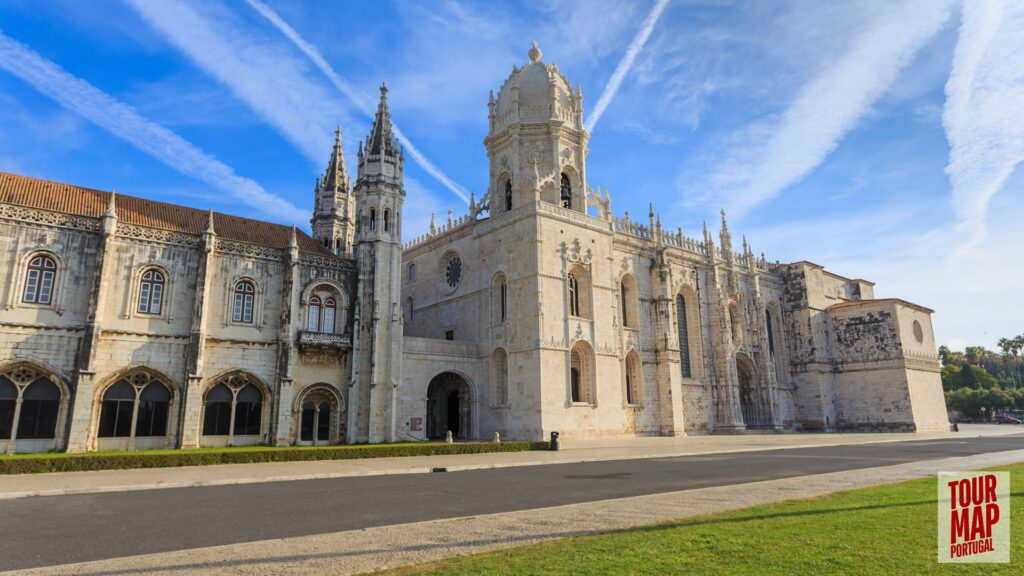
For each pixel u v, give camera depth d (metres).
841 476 24.38
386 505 18.67
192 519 16.52
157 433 43.12
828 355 84.25
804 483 22.11
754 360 77.62
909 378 77.06
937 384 83.31
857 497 17.58
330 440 49.91
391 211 56.06
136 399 42.53
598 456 37.88
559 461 35.28
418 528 14.37
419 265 73.12
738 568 9.80
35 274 40.59
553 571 9.82
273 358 48.34
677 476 25.86
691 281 73.12
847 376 82.19
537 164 62.34
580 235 60.59
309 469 30.34
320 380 50.00
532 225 57.06
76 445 38.69
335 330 51.94
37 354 39.59
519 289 57.31
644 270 68.50
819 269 87.25
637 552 10.97
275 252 50.00
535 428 52.97
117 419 41.69
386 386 51.94
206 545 13.21
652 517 15.03
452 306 66.06
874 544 11.40
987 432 72.44
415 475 28.38
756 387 77.12
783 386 81.38
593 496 19.94
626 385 63.53
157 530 15.00
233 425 45.97
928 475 23.81
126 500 20.47
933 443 48.66
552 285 56.59
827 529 12.77
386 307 53.75
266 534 14.32
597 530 13.47
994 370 192.88
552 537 12.88
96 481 25.03
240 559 11.54
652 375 65.75
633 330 64.81
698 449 43.53
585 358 59.19
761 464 31.33
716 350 72.69
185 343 44.91
